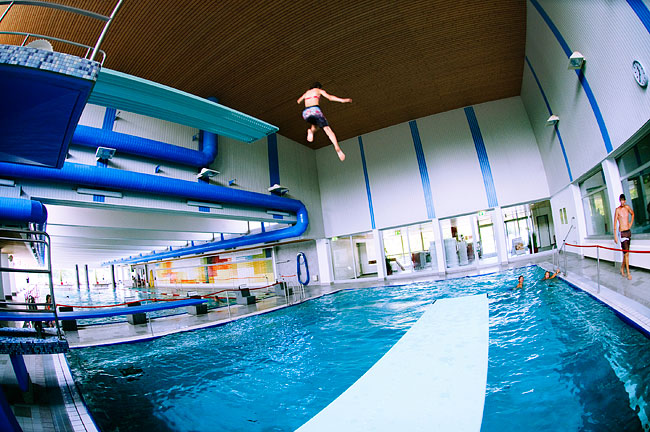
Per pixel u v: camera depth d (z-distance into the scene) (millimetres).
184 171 9914
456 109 13914
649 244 6566
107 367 5594
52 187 7023
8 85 2342
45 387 4051
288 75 9922
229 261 20125
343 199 15953
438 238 13945
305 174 15641
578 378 3342
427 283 11383
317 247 16297
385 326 6531
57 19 6734
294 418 3439
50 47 2547
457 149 13867
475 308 6562
